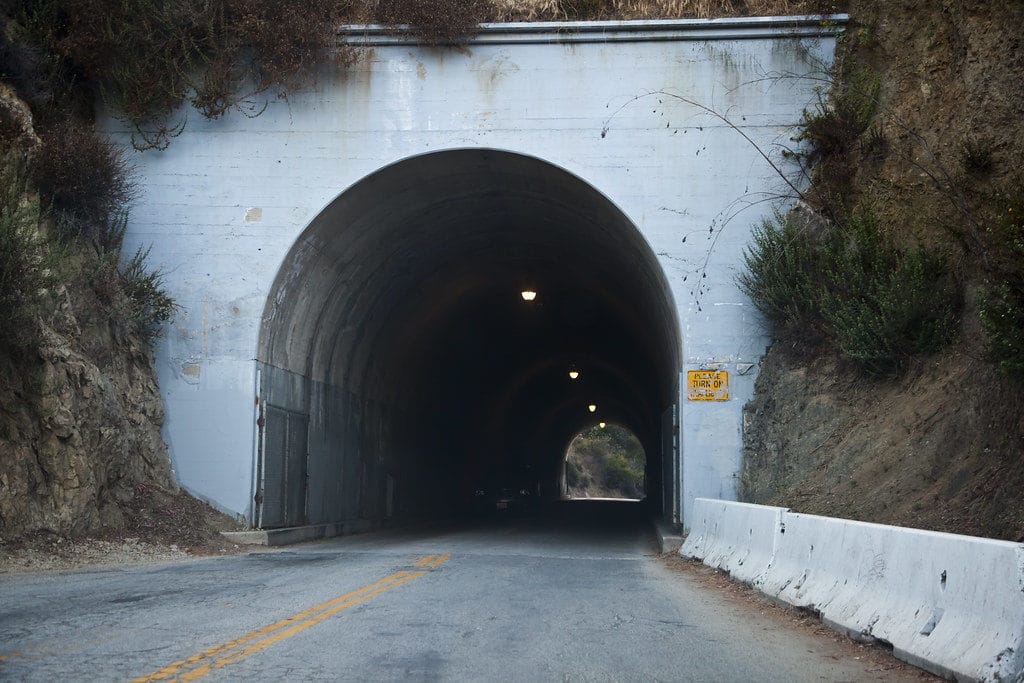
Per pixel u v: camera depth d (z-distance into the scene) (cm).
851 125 1598
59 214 1535
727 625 810
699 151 1669
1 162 1327
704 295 1641
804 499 1340
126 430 1516
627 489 10969
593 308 3194
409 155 1705
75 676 542
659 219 1661
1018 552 538
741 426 1608
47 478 1274
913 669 627
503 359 3862
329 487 2122
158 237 1711
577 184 1723
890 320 1375
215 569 1187
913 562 678
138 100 1691
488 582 1082
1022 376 984
